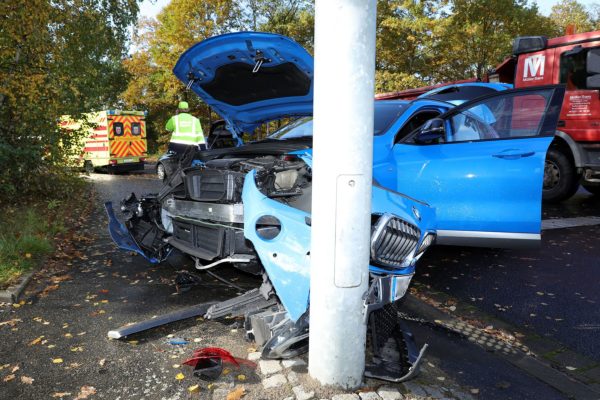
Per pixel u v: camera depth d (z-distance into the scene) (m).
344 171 2.41
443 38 21.41
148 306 3.93
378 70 23.61
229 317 3.61
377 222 3.06
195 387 2.66
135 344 3.21
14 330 3.41
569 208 8.78
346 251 2.47
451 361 3.18
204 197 3.82
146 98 28.86
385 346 3.02
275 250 2.99
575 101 8.04
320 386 2.65
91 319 3.64
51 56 8.23
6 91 7.50
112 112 16.53
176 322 3.56
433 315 3.99
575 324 3.85
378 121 5.07
